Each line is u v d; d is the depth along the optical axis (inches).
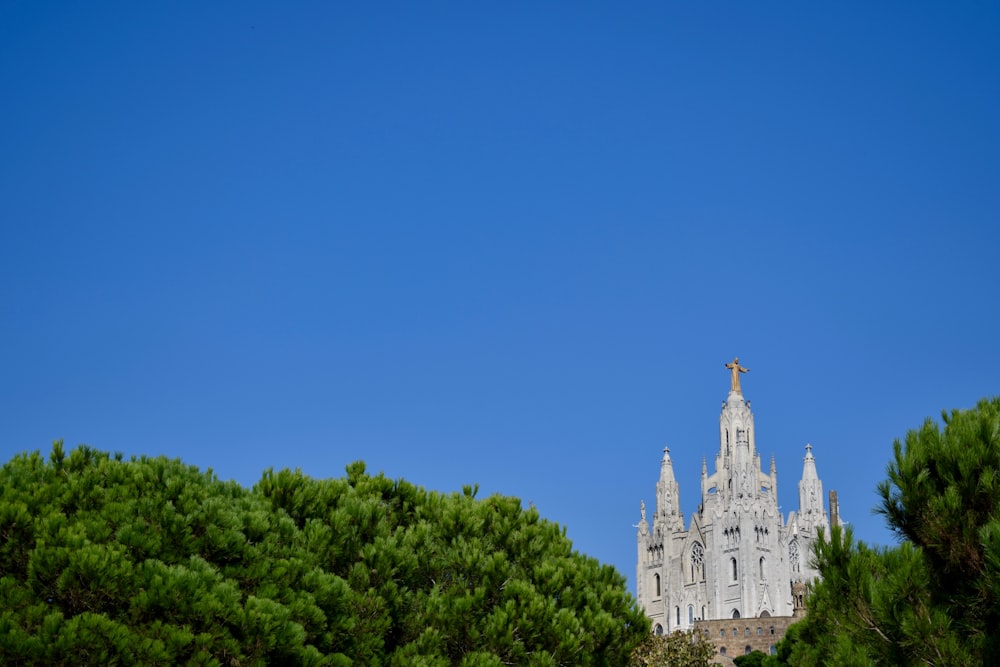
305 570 2047.2
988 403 1657.2
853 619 1578.5
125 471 2053.4
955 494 1529.3
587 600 2427.4
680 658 3686.0
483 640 2226.9
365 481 2504.9
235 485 2217.0
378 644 2090.3
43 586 1812.3
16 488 1946.4
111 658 1734.7
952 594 1547.7
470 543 2399.1
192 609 1823.3
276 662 1892.2
